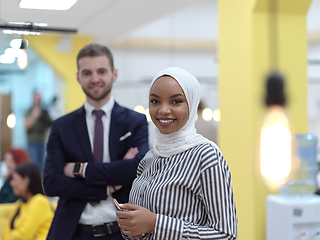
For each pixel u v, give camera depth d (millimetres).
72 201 2230
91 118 2330
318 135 9117
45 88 9977
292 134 3648
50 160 2273
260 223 3604
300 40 3725
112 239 2209
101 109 2322
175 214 1493
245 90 3693
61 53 6820
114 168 2197
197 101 1601
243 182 3742
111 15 4918
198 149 1516
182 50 12016
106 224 2205
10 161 4457
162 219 1458
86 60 2277
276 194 3648
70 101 6910
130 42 10992
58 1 3174
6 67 11000
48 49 6777
